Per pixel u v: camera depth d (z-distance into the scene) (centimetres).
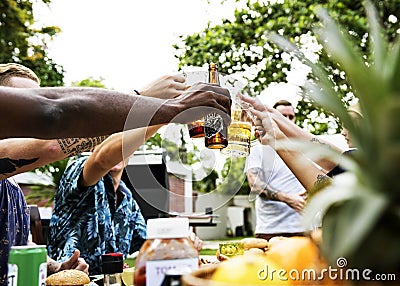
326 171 132
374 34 66
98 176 227
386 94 57
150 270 82
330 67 70
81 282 136
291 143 69
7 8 1149
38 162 164
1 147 162
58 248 236
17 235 182
